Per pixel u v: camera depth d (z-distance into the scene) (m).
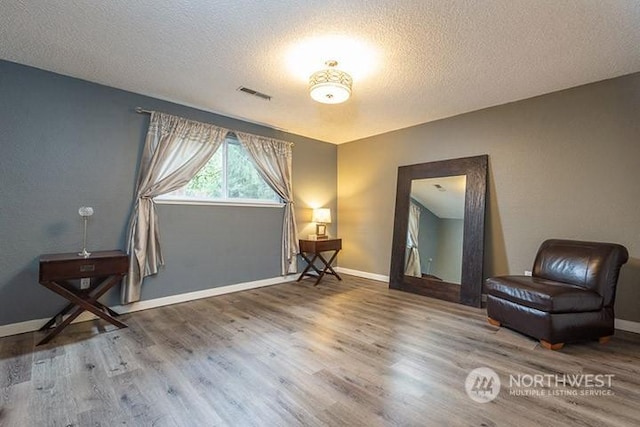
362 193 5.05
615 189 2.82
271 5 1.89
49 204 2.79
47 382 1.88
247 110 3.77
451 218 3.84
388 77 2.84
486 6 1.87
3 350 2.31
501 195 3.52
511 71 2.71
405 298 3.79
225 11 1.95
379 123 4.28
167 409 1.63
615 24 2.02
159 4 1.88
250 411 1.62
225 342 2.46
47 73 2.78
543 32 2.12
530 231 3.32
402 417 1.57
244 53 2.46
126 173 3.21
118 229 3.16
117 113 3.15
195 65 2.66
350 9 1.92
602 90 2.88
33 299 2.71
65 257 2.59
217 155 3.94
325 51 2.41
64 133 2.87
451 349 2.36
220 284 3.89
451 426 1.51
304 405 1.67
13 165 2.63
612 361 2.19
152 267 3.28
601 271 2.51
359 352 2.30
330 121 4.20
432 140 4.16
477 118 3.72
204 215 3.75
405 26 2.08
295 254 4.64
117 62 2.62
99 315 2.68
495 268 3.56
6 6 1.89
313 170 5.05
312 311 3.26
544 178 3.22
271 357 2.21
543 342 2.42
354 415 1.59
